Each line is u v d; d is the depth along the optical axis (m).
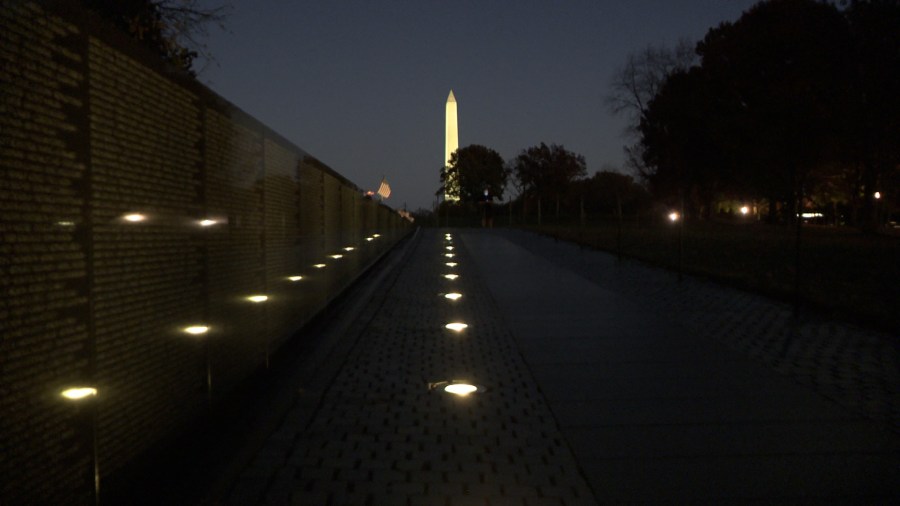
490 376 7.72
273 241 8.01
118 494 3.92
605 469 4.85
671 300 13.69
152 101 4.48
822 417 5.93
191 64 10.82
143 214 4.33
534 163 88.19
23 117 3.04
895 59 33.97
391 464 5.01
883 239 34.06
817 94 40.16
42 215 3.18
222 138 6.05
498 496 4.43
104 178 3.80
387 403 6.64
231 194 6.31
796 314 11.30
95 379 3.67
